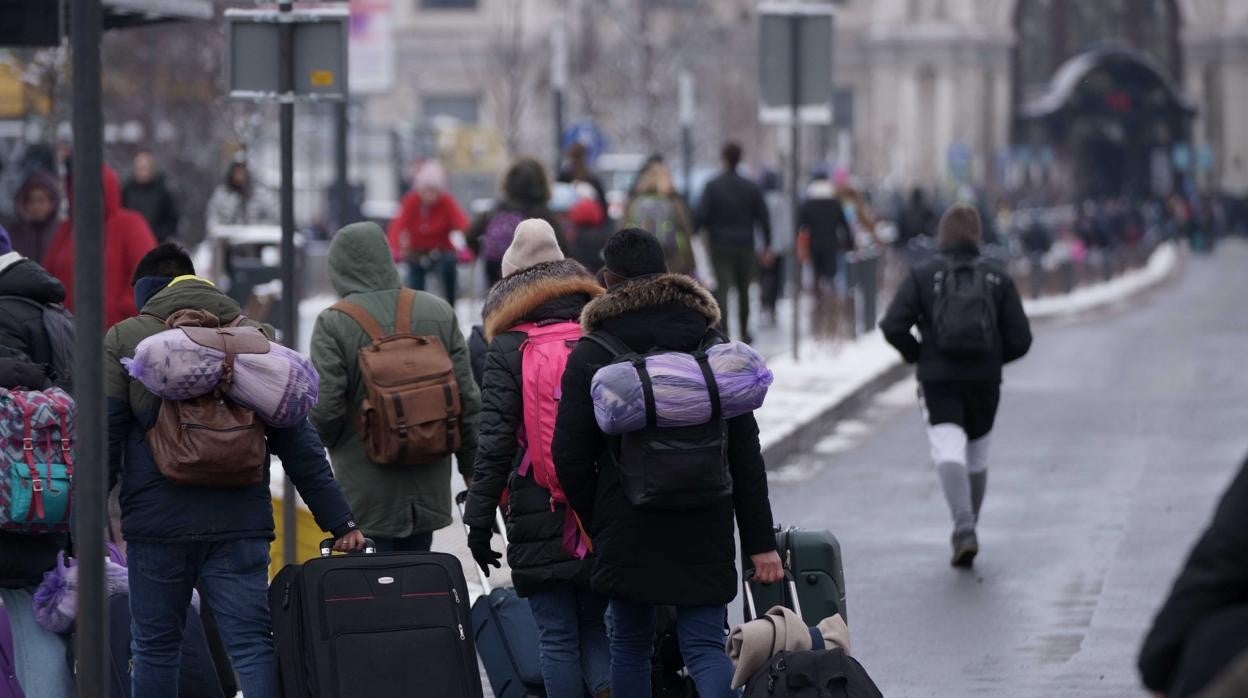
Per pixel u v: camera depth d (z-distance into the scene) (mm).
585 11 169625
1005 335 32375
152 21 36156
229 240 56906
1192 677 10625
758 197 59812
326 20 26359
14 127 82688
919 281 32281
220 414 18875
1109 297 108938
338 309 22547
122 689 20953
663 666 21438
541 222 21094
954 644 27281
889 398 58094
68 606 20172
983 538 35281
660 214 51438
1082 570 32250
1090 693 24516
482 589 25531
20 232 37562
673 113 164750
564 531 19828
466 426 22672
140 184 54625
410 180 116875
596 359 18531
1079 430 50406
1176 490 40406
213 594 19359
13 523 19719
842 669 17469
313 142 155625
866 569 32625
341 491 20156
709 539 18484
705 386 17938
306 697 18609
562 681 20078
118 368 19344
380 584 18891
